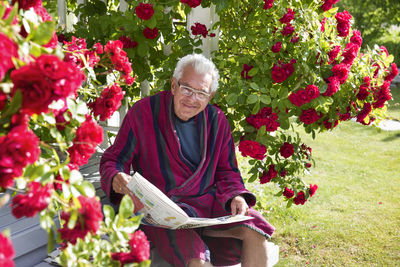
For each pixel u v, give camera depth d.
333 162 6.44
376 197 5.18
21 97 1.10
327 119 3.35
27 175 1.22
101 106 1.98
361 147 7.24
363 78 3.45
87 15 3.62
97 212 1.29
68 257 1.30
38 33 1.22
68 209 1.30
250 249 2.15
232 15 3.42
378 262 3.73
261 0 3.18
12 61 1.14
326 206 4.86
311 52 3.04
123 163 2.23
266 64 3.03
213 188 2.36
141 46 3.13
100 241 1.38
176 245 2.05
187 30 3.33
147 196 1.85
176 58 3.22
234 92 3.00
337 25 3.31
